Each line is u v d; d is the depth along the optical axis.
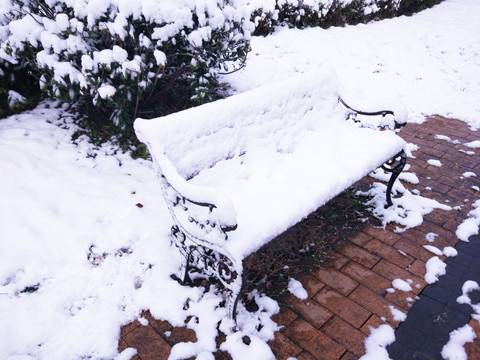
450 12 10.46
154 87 3.60
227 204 1.89
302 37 7.14
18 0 3.32
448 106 5.66
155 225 2.97
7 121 3.74
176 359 2.11
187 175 2.41
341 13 8.23
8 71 3.90
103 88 3.21
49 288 2.45
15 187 3.04
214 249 2.10
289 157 3.00
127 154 3.72
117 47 3.11
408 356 2.16
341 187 2.69
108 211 3.05
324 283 2.63
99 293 2.46
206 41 3.48
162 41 3.30
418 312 2.43
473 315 2.41
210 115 2.47
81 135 3.79
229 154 2.66
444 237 3.09
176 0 3.17
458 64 7.07
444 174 4.01
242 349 2.15
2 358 2.05
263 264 2.70
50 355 2.09
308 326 2.32
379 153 2.99
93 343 2.17
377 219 3.26
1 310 2.28
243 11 3.78
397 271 2.74
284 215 2.30
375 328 2.31
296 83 3.09
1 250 2.60
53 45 3.11
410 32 8.40
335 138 3.25
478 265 2.82
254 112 2.79
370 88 5.92
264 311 2.41
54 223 2.84
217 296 2.46
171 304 2.39
